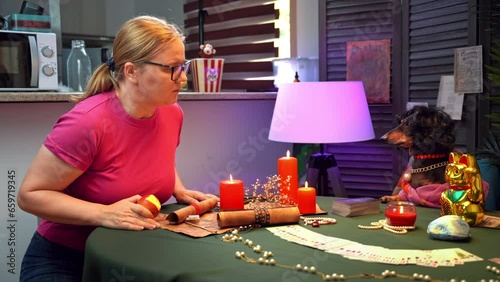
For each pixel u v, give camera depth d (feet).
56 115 7.60
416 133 5.41
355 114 7.59
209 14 12.09
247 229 4.79
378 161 9.14
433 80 8.27
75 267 5.49
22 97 6.92
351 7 9.18
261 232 4.71
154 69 5.16
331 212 5.43
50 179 5.06
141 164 5.52
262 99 9.62
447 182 4.95
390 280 3.43
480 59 7.45
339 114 7.46
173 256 4.00
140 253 4.07
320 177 8.73
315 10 10.04
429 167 5.44
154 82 5.19
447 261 3.79
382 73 8.97
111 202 5.42
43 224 5.62
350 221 5.07
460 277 3.48
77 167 5.14
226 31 11.76
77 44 9.64
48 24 8.95
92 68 10.26
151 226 4.82
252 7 11.16
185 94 8.25
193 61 8.93
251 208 5.27
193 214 5.17
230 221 4.73
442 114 5.47
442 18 8.02
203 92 8.82
